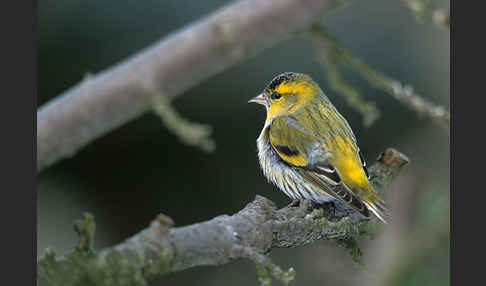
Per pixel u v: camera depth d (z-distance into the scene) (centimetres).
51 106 511
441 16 629
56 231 1320
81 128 514
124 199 1434
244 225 617
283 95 1059
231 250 568
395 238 1166
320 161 947
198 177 1458
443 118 818
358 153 953
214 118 1416
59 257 503
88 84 518
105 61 1367
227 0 1392
